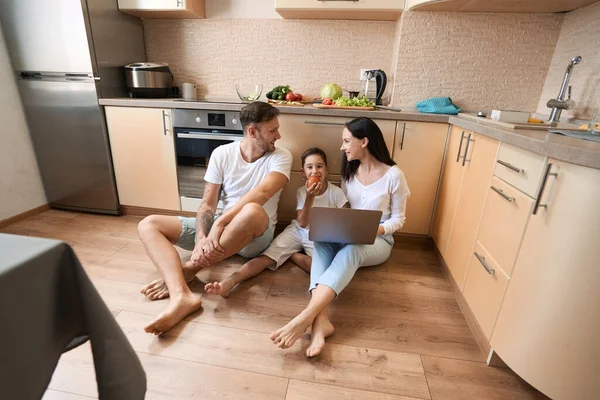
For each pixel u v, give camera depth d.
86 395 0.99
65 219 2.23
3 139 2.07
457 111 1.87
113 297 1.43
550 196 0.90
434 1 1.71
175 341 1.20
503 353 1.06
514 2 1.67
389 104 2.25
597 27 1.52
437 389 1.06
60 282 0.54
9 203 2.14
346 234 1.32
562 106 1.59
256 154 1.59
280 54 2.36
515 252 1.03
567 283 0.87
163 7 2.11
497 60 1.97
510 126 1.26
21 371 0.47
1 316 0.43
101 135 2.10
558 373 0.92
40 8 1.90
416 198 1.91
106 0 2.04
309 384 1.06
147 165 2.14
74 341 0.63
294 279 1.62
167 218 1.54
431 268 1.78
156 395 1.00
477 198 1.36
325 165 1.58
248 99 2.17
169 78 2.34
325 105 1.96
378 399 1.02
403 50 2.02
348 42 2.28
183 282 1.37
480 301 1.24
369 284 1.61
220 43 2.39
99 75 2.04
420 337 1.28
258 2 2.27
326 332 1.23
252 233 1.41
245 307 1.40
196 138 2.00
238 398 1.00
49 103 2.09
